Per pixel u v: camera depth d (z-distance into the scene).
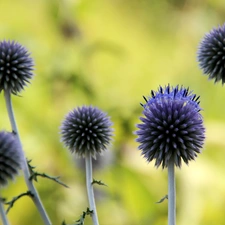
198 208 18.08
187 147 7.65
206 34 10.29
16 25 20.59
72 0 21.23
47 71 19.27
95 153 8.92
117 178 17.27
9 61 8.86
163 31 22.73
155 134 7.70
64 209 16.77
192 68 21.77
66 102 18.92
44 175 7.41
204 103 19.95
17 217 16.86
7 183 6.77
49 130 17.98
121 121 18.23
